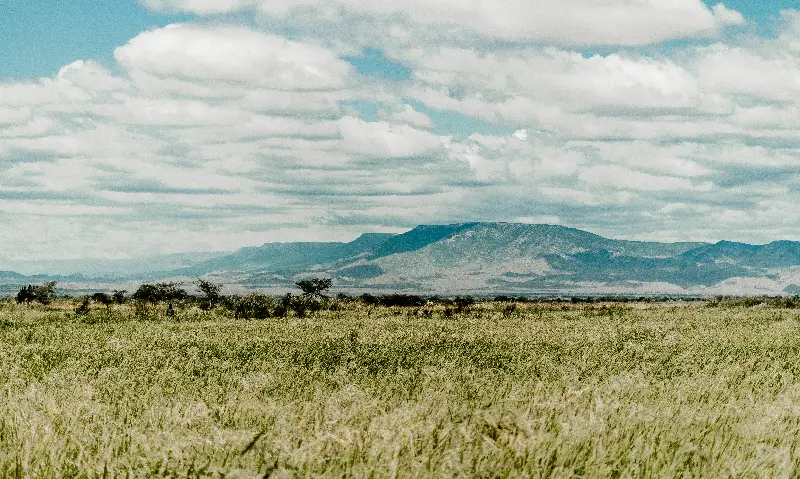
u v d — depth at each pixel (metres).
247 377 19.20
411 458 8.34
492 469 8.16
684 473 8.55
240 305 77.50
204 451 9.05
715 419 11.17
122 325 59.03
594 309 103.38
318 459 8.48
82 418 11.80
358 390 13.65
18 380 18.38
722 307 115.50
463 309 95.12
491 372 21.56
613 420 10.65
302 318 75.38
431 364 24.86
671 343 36.41
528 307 110.62
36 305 105.50
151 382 19.53
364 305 114.12
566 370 21.72
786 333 45.50
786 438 10.42
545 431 9.61
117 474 8.43
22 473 8.40
